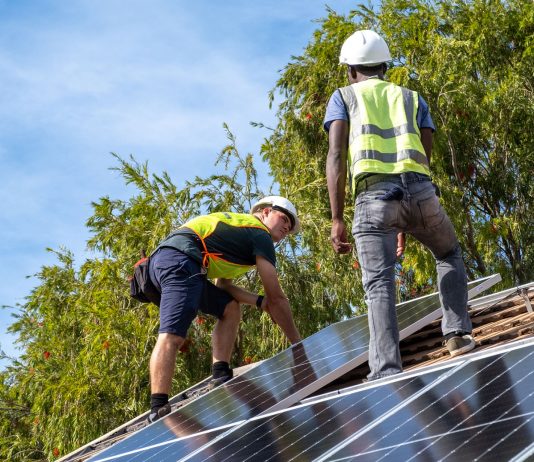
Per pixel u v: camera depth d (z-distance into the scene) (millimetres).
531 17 21297
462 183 20984
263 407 4984
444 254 5258
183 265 6332
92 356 17438
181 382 17062
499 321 5859
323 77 20562
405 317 6121
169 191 18266
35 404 18297
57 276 20641
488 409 3326
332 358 5570
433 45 19938
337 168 5090
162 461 4570
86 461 5504
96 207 18250
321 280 17719
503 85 20484
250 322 17812
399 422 3613
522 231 20859
